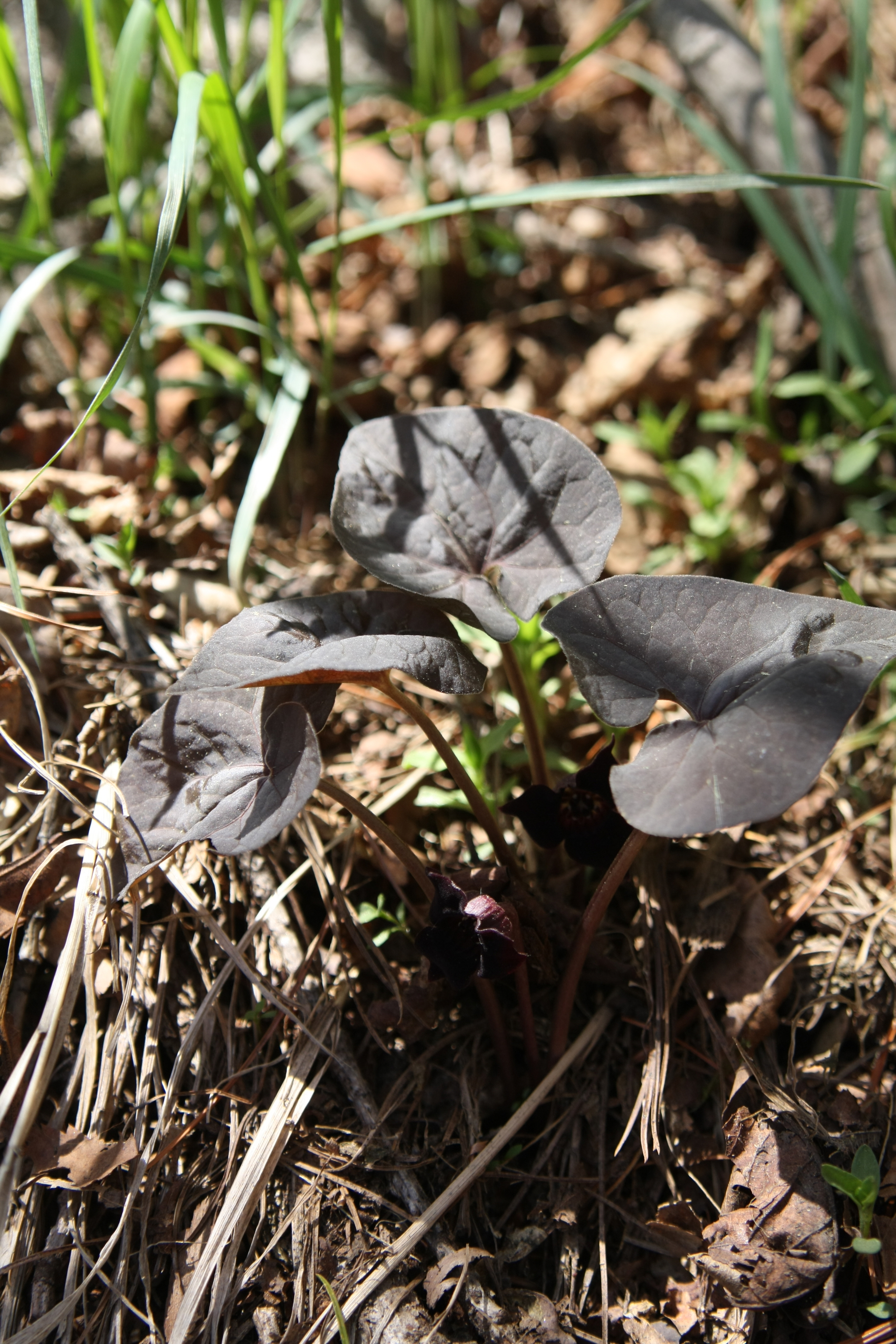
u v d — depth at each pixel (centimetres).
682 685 39
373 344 58
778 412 56
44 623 45
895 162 55
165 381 53
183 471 53
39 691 46
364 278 60
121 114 49
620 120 65
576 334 59
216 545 51
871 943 45
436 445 43
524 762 47
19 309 48
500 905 42
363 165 63
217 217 55
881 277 54
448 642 40
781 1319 40
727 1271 40
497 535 42
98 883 43
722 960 44
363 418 56
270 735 40
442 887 40
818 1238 40
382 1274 40
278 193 51
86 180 61
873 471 55
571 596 40
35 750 45
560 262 60
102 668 47
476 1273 40
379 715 49
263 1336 39
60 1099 42
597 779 41
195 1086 42
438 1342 39
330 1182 41
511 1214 41
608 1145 42
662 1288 40
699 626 40
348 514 42
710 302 57
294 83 64
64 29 63
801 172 54
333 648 39
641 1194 42
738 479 54
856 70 52
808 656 38
